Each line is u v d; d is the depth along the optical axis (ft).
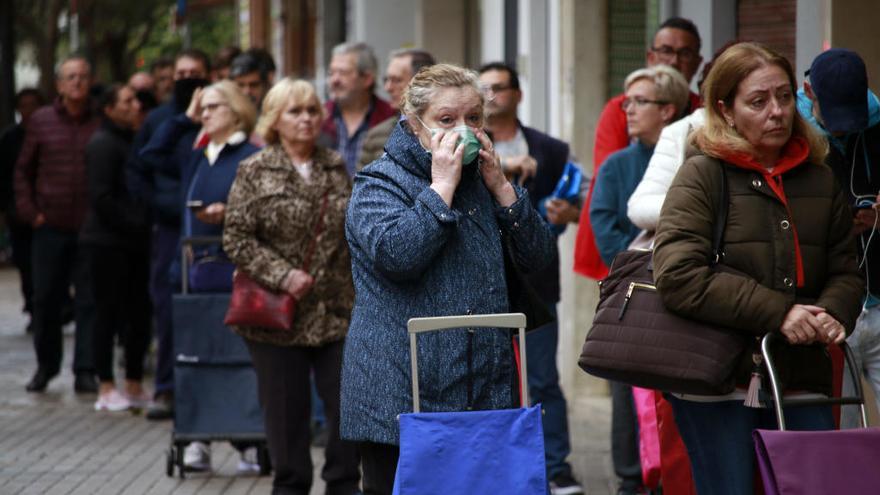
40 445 93.61
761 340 45.83
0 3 253.85
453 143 47.19
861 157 55.21
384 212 47.62
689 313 45.88
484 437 44.47
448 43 157.07
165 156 99.30
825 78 53.42
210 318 80.53
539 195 78.23
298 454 68.95
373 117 97.19
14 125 142.41
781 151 47.67
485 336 48.06
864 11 69.87
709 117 47.47
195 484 80.43
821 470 42.29
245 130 86.28
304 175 70.28
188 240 80.43
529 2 121.90
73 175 118.93
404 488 44.11
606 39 108.78
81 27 345.72
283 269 67.82
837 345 47.47
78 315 118.01
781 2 83.35
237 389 80.84
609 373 47.75
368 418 48.29
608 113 76.59
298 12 260.21
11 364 138.21
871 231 55.62
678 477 56.49
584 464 85.20
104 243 108.37
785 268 46.26
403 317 48.08
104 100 110.22
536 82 122.01
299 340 68.13
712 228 46.65
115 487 79.71
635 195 59.41
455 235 47.98
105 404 109.09
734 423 47.55
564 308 111.45
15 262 157.99
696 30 79.15
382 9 169.48
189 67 114.42
